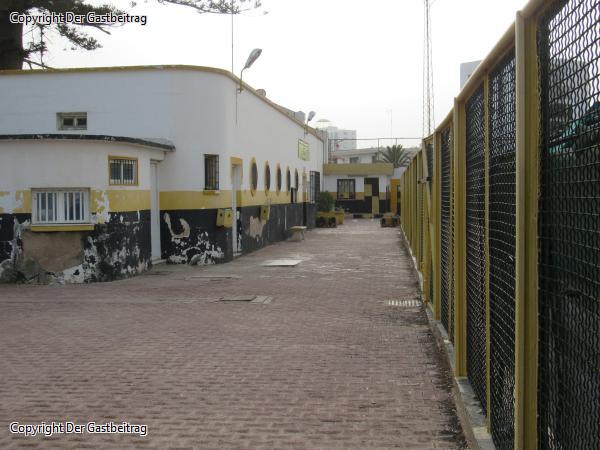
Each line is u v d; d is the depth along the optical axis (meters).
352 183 44.84
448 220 6.77
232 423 4.93
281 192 25.00
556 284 2.65
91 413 5.19
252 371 6.36
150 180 14.99
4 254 12.48
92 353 7.12
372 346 7.37
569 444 2.52
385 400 5.43
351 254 18.94
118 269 12.96
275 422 4.94
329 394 5.61
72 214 12.57
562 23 2.48
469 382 5.28
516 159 2.97
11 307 10.03
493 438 4.02
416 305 10.11
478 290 4.73
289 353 7.07
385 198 44.72
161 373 6.31
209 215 15.96
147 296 11.08
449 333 6.64
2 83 16.09
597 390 2.21
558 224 2.60
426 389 5.73
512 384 3.39
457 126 5.48
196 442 4.55
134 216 13.59
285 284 12.55
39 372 6.37
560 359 2.62
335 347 7.33
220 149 16.27
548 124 2.71
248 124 19.36
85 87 15.88
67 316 9.29
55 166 12.31
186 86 15.73
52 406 5.37
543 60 2.76
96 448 4.48
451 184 6.40
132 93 15.77
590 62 2.16
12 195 12.40
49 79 15.96
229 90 16.89
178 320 8.97
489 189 4.14
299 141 29.36
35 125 16.03
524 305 2.98
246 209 19.33
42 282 12.44
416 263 13.16
